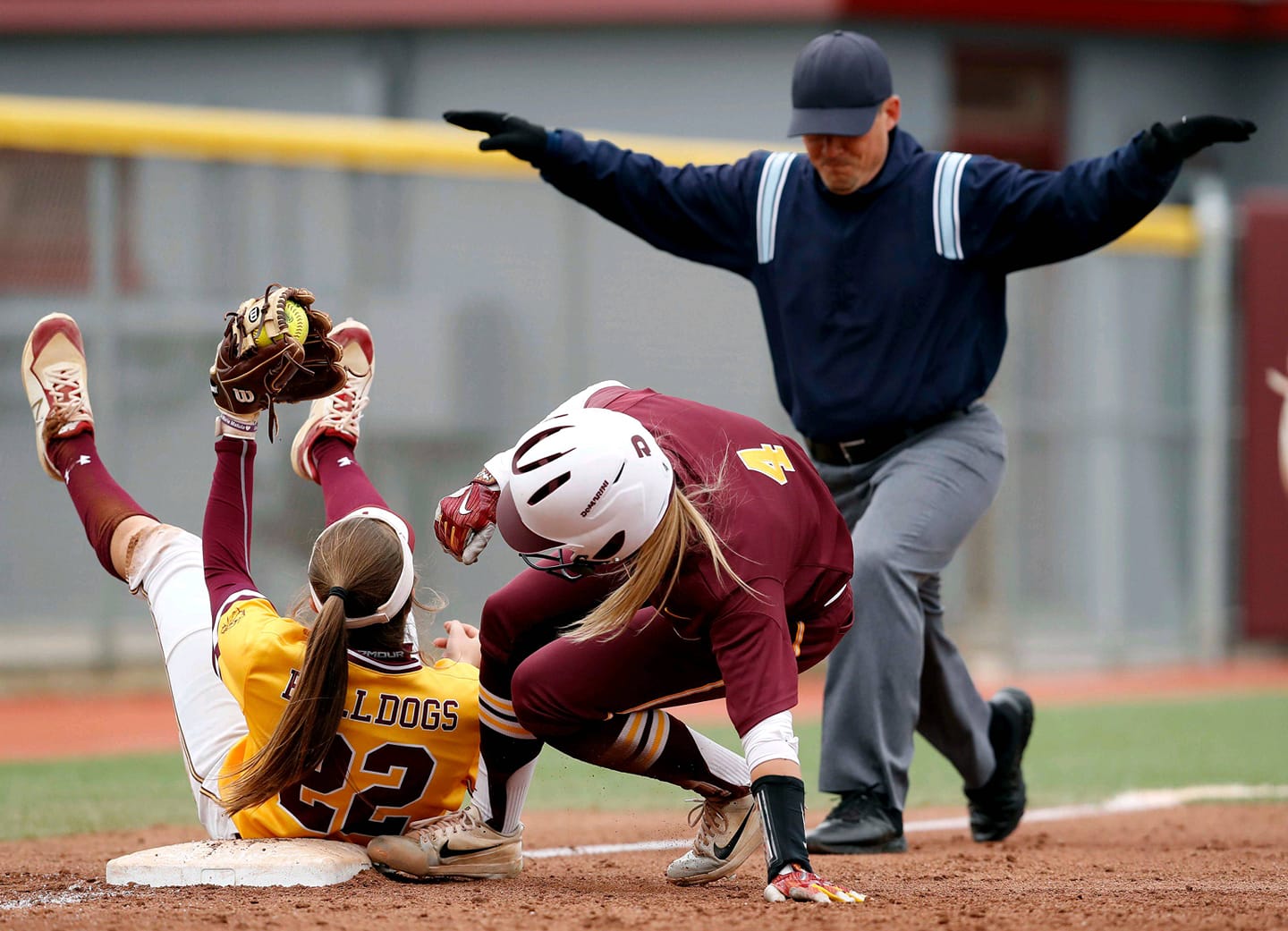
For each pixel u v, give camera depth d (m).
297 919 10.38
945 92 55.53
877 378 14.95
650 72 54.19
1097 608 42.72
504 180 36.66
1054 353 42.59
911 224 14.71
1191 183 58.28
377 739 12.05
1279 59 60.28
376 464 35.25
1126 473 43.34
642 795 22.05
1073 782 23.84
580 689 11.40
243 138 34.84
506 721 11.96
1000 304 15.23
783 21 53.16
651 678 11.45
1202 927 10.16
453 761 12.34
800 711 33.00
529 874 13.30
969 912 10.66
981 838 16.91
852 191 14.80
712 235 15.67
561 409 12.04
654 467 10.24
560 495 10.07
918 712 15.23
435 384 35.94
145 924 10.27
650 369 37.28
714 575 10.46
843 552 11.79
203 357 34.38
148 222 34.28
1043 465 42.31
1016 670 41.38
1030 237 14.41
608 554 10.29
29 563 33.69
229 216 34.75
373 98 55.00
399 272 35.88
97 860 14.72
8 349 33.62
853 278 14.88
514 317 36.62
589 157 15.54
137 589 14.16
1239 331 44.78
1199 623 44.09
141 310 34.12
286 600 33.19
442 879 12.32
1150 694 37.81
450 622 13.38
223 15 55.44
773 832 10.58
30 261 33.66
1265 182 60.78
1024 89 57.47
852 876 13.30
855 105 14.35
